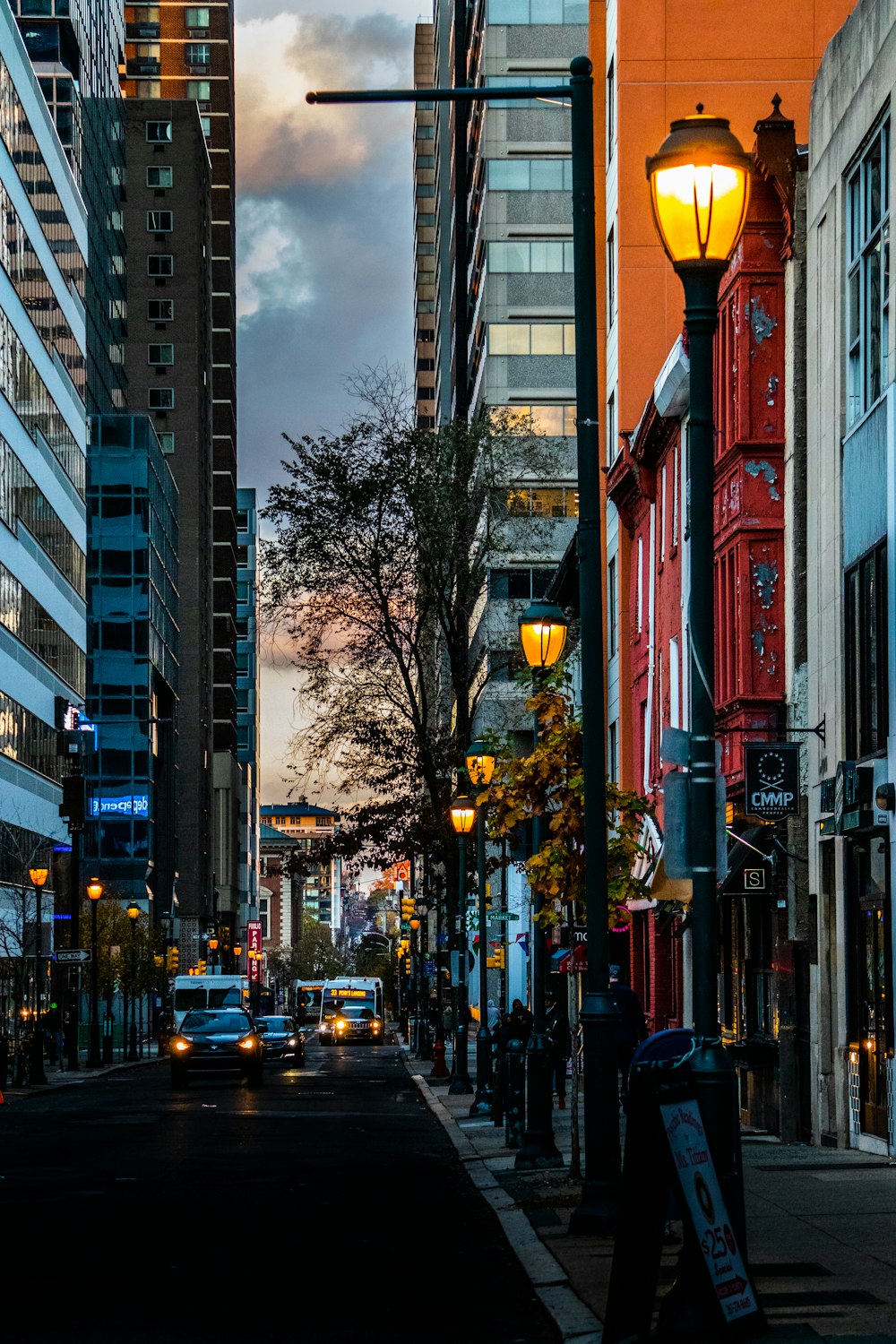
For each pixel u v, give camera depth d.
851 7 53.56
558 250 102.56
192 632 179.00
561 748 24.42
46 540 90.94
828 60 29.33
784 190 32.09
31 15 133.00
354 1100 47.56
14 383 82.19
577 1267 15.40
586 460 18.73
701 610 12.48
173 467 181.88
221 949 181.00
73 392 100.75
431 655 61.00
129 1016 107.62
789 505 32.16
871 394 26.58
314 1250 17.22
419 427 61.41
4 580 79.31
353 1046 123.38
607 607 57.84
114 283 167.25
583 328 18.80
